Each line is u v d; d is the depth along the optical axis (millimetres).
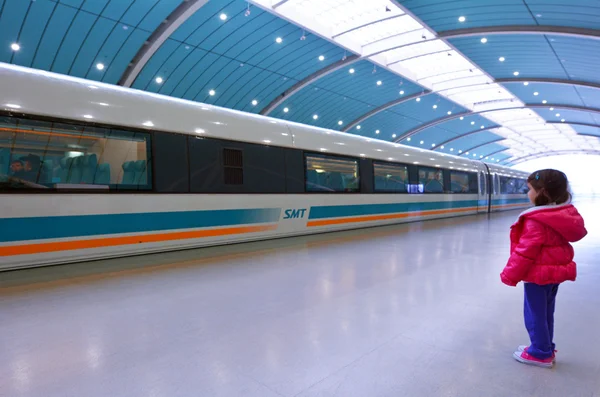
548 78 21484
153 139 5652
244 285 4352
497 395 2146
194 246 6164
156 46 14336
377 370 2424
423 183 11727
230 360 2543
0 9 11125
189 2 12523
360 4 14250
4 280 4363
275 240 7535
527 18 14633
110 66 15047
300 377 2332
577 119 32688
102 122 5160
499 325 3182
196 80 17750
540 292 2428
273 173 7281
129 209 5344
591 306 3729
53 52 13375
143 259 5559
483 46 17656
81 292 3986
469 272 5031
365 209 9414
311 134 8266
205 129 6309
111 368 2410
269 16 14117
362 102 25172
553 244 2363
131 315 3354
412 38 16594
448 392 2178
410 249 6766
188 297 3887
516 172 19109
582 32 14773
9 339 2824
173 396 2107
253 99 21156
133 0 11961
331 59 18719
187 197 5965
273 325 3164
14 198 4410
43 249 4648
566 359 2598
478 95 25797
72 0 11477
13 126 4465
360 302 3773
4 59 12914
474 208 14844
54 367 2414
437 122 31438
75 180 4902
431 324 3201
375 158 9852
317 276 4789
